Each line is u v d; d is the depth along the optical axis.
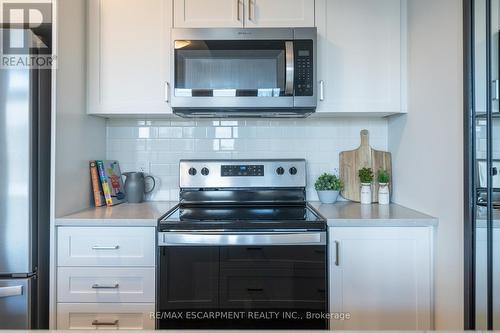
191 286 1.50
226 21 1.79
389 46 1.82
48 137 1.58
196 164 2.05
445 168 1.48
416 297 1.55
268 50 1.73
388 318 1.55
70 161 1.68
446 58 1.46
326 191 2.04
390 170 2.10
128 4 1.81
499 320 1.20
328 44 1.81
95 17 1.81
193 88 1.72
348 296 1.54
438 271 1.53
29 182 1.45
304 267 1.51
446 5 1.46
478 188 1.28
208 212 1.77
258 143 2.16
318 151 2.16
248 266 1.50
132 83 1.82
